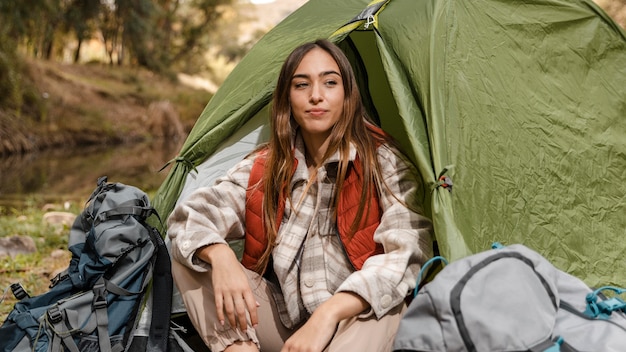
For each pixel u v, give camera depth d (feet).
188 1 123.95
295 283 7.73
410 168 7.94
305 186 7.89
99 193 9.21
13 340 8.23
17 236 16.87
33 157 51.72
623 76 10.29
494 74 9.12
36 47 79.51
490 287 5.90
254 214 8.02
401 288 6.98
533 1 10.00
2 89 56.70
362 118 7.96
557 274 6.62
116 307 8.35
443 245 7.30
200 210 7.86
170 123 80.33
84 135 65.57
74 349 7.91
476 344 5.66
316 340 6.53
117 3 98.68
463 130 8.34
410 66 8.73
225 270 7.13
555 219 8.88
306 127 7.75
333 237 7.84
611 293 8.98
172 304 8.77
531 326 5.74
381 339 6.94
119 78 94.02
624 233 9.50
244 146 9.95
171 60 116.26
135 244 8.63
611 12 63.16
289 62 7.85
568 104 9.66
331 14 10.65
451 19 9.04
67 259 16.33
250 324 7.32
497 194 8.38
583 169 9.41
